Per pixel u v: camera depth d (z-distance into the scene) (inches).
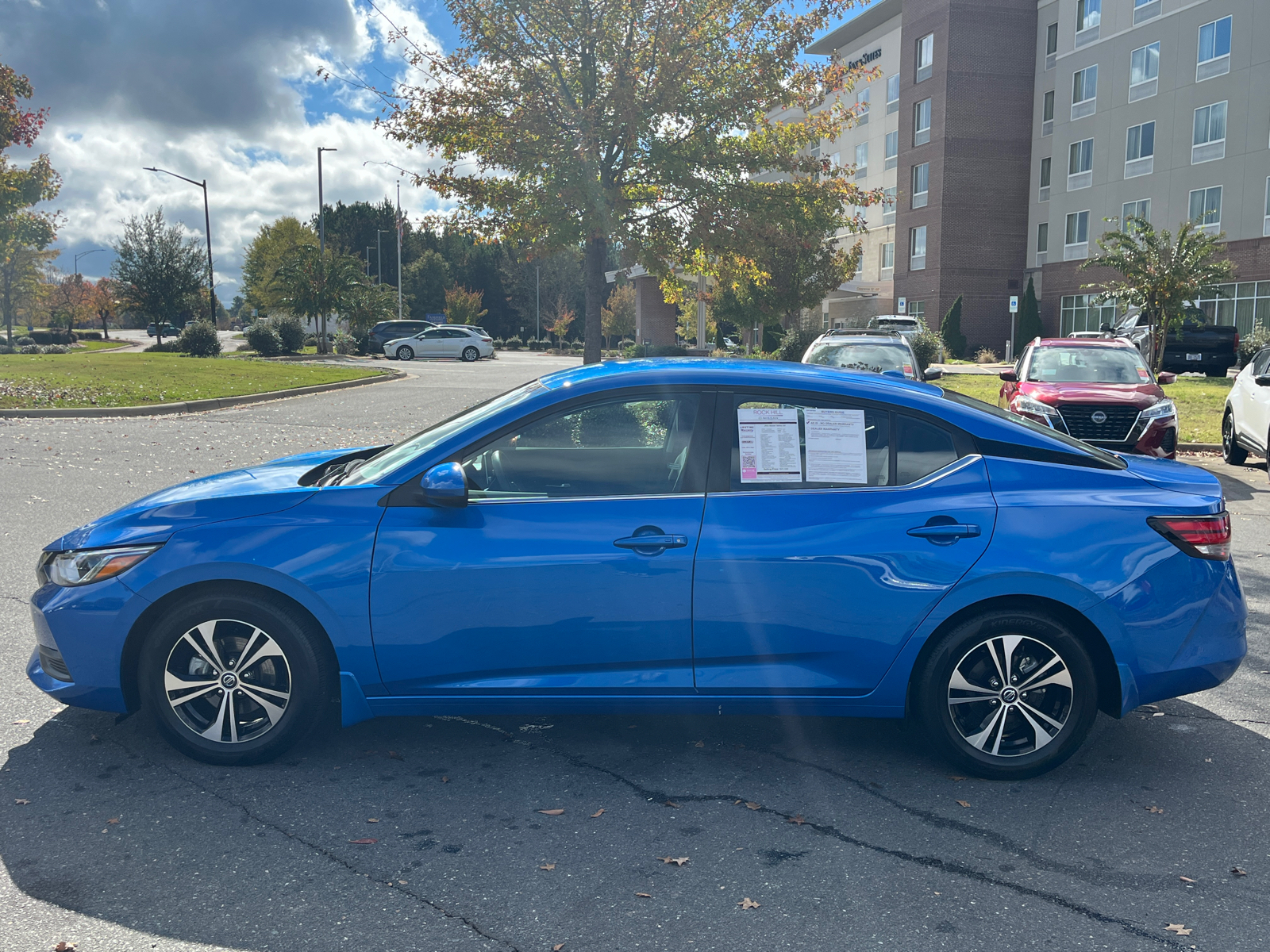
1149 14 1561.3
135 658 151.6
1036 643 148.6
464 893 117.1
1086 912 114.6
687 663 148.2
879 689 148.8
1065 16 1748.3
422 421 637.9
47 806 137.7
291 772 150.6
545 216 475.8
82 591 147.9
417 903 114.9
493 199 488.7
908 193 2009.1
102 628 147.6
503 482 152.1
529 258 499.2
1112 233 1170.0
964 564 145.4
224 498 152.1
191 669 150.9
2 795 140.8
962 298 1910.7
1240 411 495.2
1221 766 157.8
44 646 151.9
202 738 150.9
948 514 146.9
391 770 151.9
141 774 148.6
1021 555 145.6
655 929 110.1
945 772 154.2
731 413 151.9
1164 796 146.5
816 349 568.4
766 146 488.7
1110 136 1654.8
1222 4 1430.9
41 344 2428.6
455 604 145.8
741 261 500.4
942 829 135.0
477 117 459.8
